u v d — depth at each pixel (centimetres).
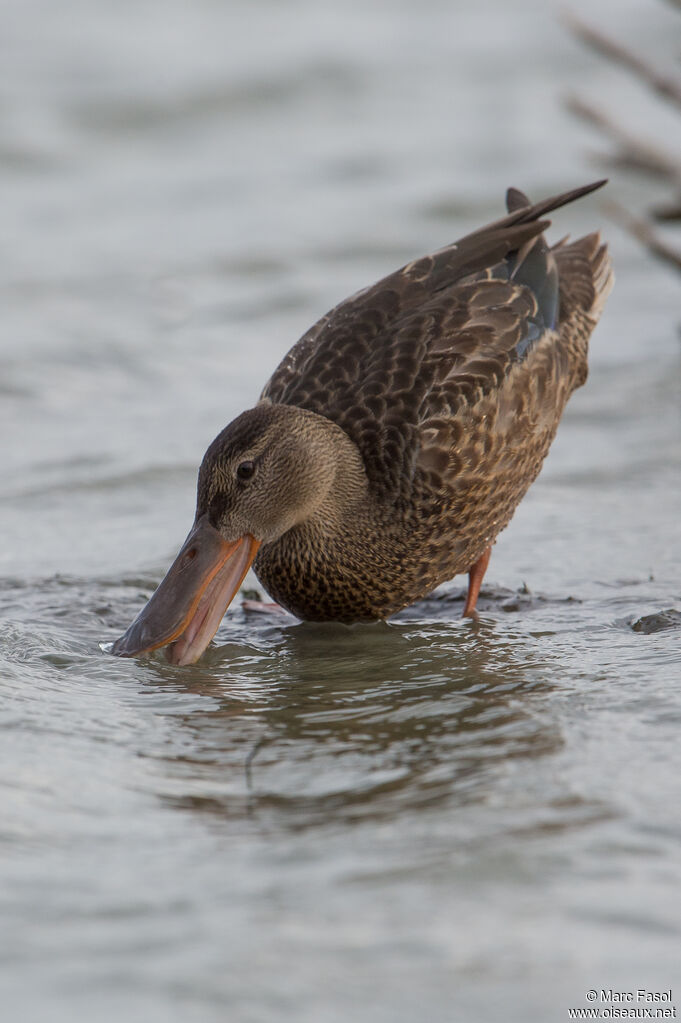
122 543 1205
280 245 2047
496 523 1127
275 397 1124
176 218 2177
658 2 2967
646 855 642
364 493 1070
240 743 809
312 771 760
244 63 2728
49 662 950
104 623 1035
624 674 905
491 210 2139
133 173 2362
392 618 1108
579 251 1314
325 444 1048
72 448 1434
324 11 3033
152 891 616
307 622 1098
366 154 2402
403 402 1079
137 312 1847
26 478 1354
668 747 771
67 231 2131
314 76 2689
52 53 2745
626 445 1407
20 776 742
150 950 567
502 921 590
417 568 1084
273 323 1822
